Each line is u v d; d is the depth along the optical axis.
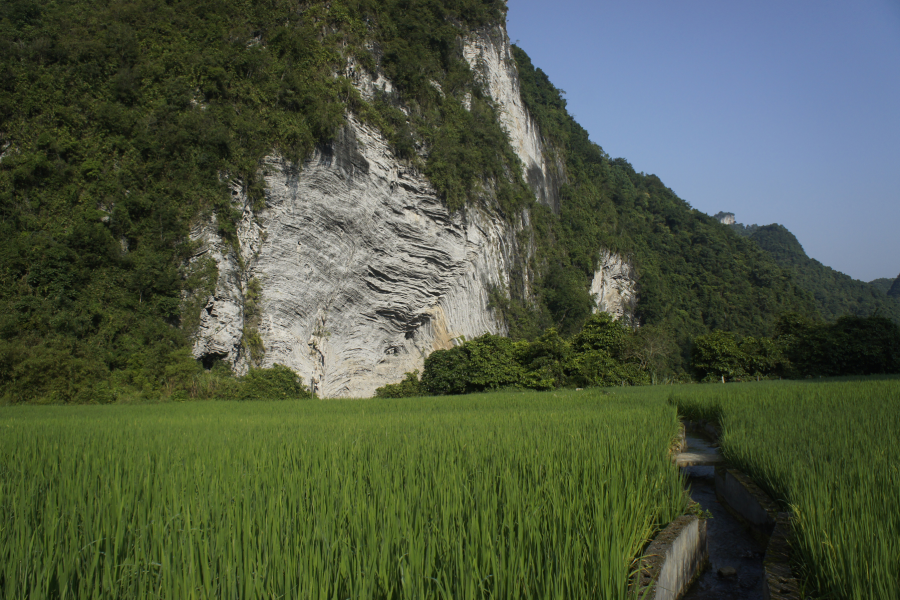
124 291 32.34
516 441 7.62
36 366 26.31
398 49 50.75
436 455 6.47
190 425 11.63
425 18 57.28
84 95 35.47
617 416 11.67
